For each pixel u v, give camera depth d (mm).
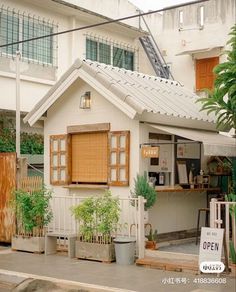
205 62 20250
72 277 9500
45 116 13430
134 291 8430
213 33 19875
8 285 9609
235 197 9875
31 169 16906
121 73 13273
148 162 11836
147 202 11125
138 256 10672
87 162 12688
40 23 17484
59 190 13125
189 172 13461
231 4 19469
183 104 13367
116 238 10773
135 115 11312
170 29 21172
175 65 21000
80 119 12734
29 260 11164
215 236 9438
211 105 12531
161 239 12297
